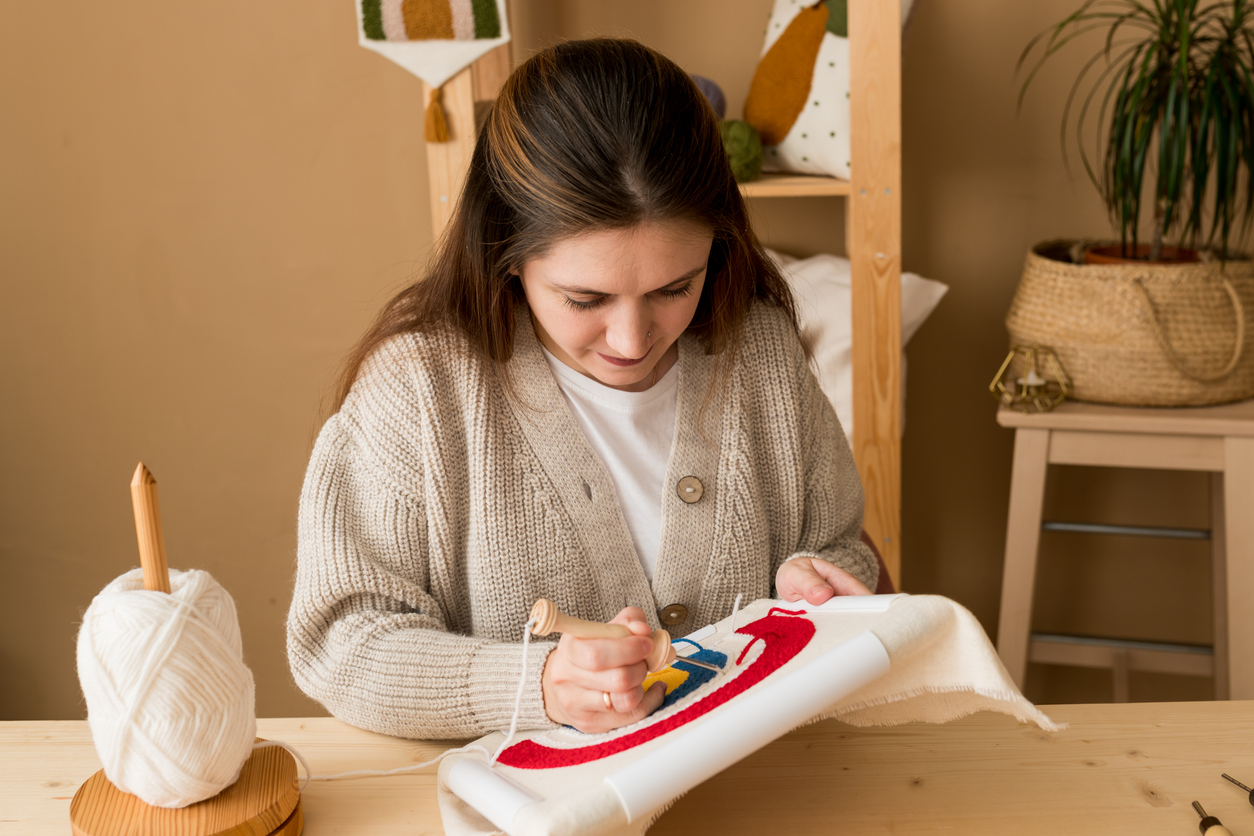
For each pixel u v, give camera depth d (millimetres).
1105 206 2123
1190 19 1693
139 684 681
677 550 1062
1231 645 1873
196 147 2236
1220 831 725
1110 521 2291
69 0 2166
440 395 1005
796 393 1148
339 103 2199
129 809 720
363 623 943
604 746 735
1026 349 1913
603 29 2113
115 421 2404
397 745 907
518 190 857
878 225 1836
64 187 2270
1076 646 2156
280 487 2434
